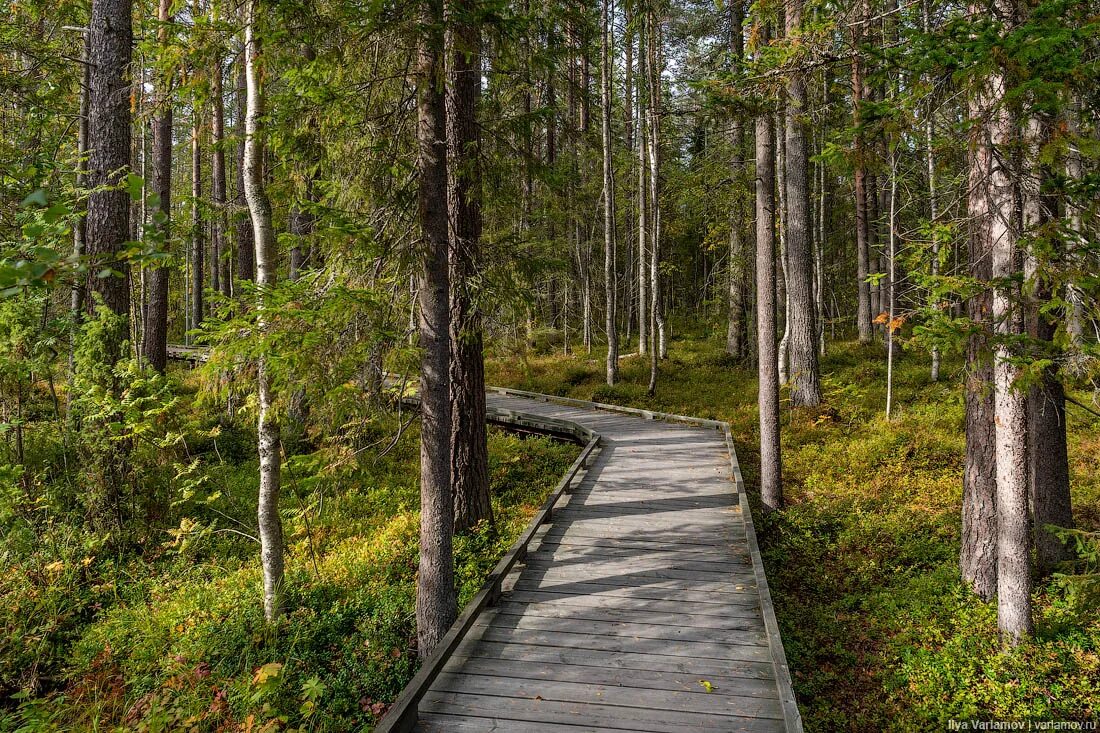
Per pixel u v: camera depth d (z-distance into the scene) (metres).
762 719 4.77
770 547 9.16
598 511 9.58
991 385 6.09
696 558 7.81
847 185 23.83
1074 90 5.05
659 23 20.12
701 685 5.20
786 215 15.88
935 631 6.84
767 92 7.86
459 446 8.73
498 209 7.73
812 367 15.59
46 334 8.38
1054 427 8.02
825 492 10.84
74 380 8.49
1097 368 5.87
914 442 12.33
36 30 13.48
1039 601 7.34
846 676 6.46
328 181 6.23
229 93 6.30
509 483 11.76
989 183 6.20
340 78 5.47
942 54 5.02
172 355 25.12
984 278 7.00
